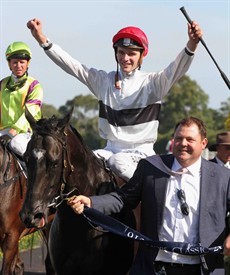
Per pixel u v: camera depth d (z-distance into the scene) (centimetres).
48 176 538
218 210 512
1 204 798
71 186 572
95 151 655
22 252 1248
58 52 648
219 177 520
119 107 643
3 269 810
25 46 836
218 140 882
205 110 6284
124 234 529
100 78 651
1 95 848
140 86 641
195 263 516
